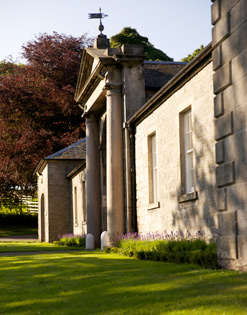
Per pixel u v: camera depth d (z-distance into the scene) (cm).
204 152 1446
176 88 1655
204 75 1455
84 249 2467
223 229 1062
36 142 4203
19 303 912
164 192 1786
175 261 1311
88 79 2441
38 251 2319
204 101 1453
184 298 761
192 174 1603
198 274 986
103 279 1069
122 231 2153
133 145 2147
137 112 2014
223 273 945
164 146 1794
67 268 1342
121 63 2177
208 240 1405
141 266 1280
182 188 1631
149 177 1978
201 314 659
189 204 1555
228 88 1043
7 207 4909
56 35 4775
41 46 4672
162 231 1800
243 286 786
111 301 827
